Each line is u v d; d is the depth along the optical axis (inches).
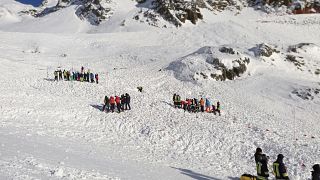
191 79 1927.9
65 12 5925.2
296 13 5324.8
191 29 3850.9
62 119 1024.2
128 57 2657.5
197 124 1158.3
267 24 4180.6
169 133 1026.7
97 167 549.6
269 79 1943.9
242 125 1234.0
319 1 5388.8
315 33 4035.4
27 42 3029.0
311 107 1630.2
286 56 2422.5
